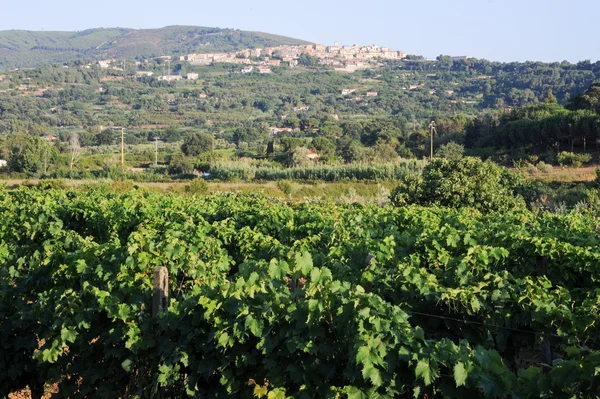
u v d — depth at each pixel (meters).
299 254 6.46
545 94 154.12
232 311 5.35
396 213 13.16
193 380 5.57
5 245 9.30
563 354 6.55
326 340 5.09
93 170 56.69
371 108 175.12
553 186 33.12
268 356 5.24
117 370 6.11
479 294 6.27
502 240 8.85
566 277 8.09
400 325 4.68
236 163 53.78
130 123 146.75
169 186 40.44
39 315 6.56
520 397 4.14
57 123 143.00
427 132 77.75
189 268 7.48
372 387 4.62
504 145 61.62
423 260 8.23
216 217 13.70
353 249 8.56
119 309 5.88
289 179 47.78
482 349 4.46
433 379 4.34
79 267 7.13
